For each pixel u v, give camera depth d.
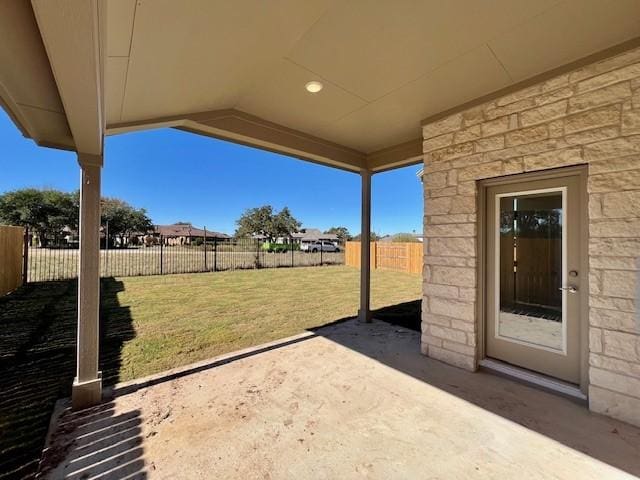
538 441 1.83
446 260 3.05
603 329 2.08
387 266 13.09
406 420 2.05
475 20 1.76
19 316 4.64
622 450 1.74
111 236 19.80
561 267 2.43
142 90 1.99
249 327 4.32
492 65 2.25
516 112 2.55
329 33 1.86
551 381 2.44
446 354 3.04
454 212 2.99
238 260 14.02
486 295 2.91
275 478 1.57
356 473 1.59
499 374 2.71
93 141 1.96
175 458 1.70
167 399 2.33
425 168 3.25
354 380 2.65
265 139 3.31
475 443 1.82
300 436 1.89
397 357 3.19
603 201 2.09
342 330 4.20
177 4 1.31
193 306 5.64
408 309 5.60
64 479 1.55
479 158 2.80
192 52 1.74
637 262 1.95
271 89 2.60
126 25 1.32
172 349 3.41
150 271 10.77
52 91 1.52
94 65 1.05
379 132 3.69
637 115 1.95
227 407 2.22
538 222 2.58
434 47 2.03
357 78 2.42
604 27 1.83
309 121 3.34
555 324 2.47
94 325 2.29
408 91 2.66
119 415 2.12
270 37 1.83
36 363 2.99
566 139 2.26
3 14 0.95
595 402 2.11
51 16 0.82
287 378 2.69
